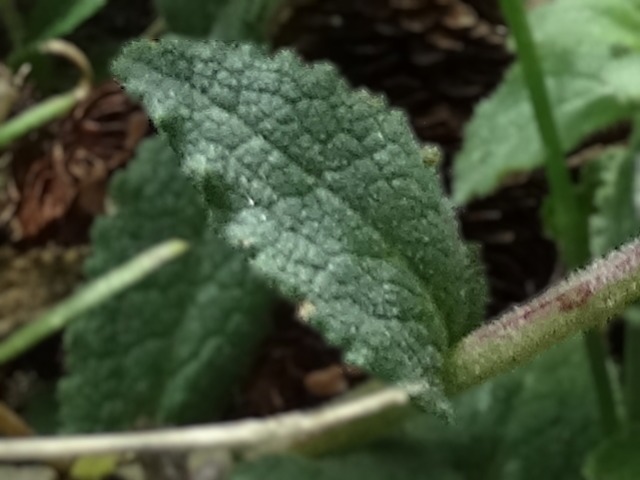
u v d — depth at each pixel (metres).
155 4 0.35
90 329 0.31
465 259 0.14
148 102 0.13
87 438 0.28
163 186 0.31
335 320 0.13
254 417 0.34
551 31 0.33
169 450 0.29
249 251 0.13
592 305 0.14
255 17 0.32
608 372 0.28
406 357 0.13
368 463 0.31
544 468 0.31
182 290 0.32
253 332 0.32
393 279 0.13
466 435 0.31
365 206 0.14
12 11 0.35
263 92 0.13
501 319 0.14
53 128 0.34
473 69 0.35
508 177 0.34
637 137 0.33
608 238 0.32
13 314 0.33
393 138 0.14
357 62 0.36
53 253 0.33
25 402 0.34
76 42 0.38
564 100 0.32
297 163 0.13
